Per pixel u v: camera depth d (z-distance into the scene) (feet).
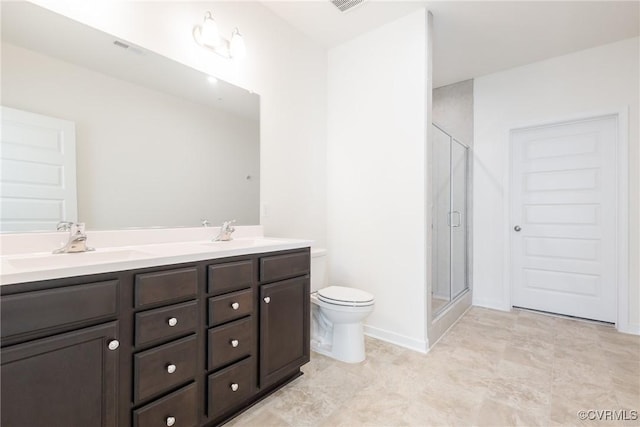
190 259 4.09
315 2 7.23
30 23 4.20
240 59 6.88
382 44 8.18
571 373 6.24
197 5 6.06
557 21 7.83
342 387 5.73
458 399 5.36
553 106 9.79
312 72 8.86
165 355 3.80
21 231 4.09
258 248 5.06
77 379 3.10
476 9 7.39
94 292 3.21
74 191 4.58
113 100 5.00
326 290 7.38
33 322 2.82
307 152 8.71
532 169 10.43
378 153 8.27
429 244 7.58
